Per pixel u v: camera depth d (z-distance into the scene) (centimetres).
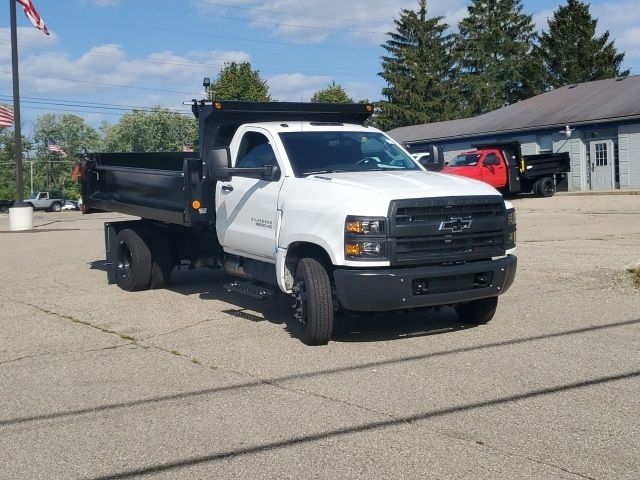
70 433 577
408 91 6425
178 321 954
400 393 635
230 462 508
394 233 740
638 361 707
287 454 517
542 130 3472
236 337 855
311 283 773
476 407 594
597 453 501
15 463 523
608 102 3388
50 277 1376
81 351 827
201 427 577
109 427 586
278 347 802
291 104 1009
